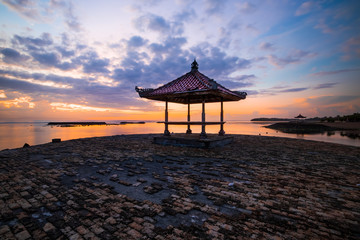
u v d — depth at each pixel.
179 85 10.70
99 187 4.54
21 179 5.11
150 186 4.58
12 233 2.75
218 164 6.66
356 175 5.44
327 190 4.32
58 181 4.96
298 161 7.14
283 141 13.25
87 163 6.82
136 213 3.30
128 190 4.34
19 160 7.32
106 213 3.30
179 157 7.77
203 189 4.39
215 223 2.98
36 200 3.83
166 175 5.44
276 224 2.94
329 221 3.02
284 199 3.85
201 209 3.43
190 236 2.65
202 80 10.03
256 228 2.84
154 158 7.59
